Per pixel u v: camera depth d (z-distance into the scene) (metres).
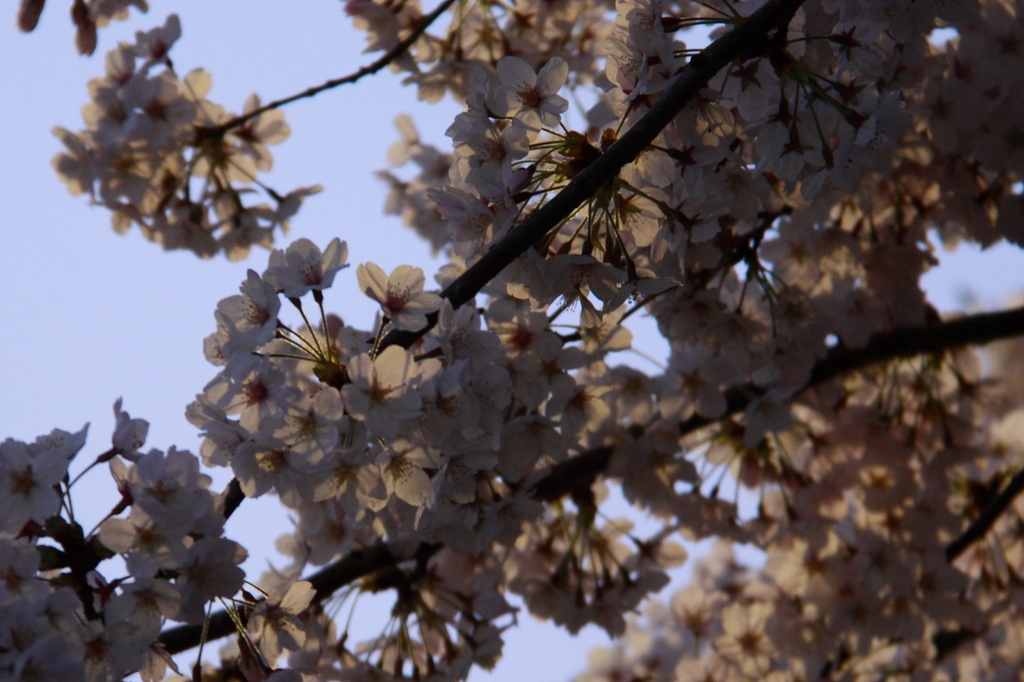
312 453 2.77
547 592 4.91
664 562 5.07
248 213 5.13
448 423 2.88
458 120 3.20
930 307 5.52
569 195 2.96
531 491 4.18
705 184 3.37
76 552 2.85
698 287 4.47
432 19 4.93
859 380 5.51
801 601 5.53
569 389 3.76
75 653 2.72
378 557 4.39
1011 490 5.36
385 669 4.33
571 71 5.27
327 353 2.96
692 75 3.07
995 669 6.84
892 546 5.30
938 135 4.80
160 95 4.78
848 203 5.21
